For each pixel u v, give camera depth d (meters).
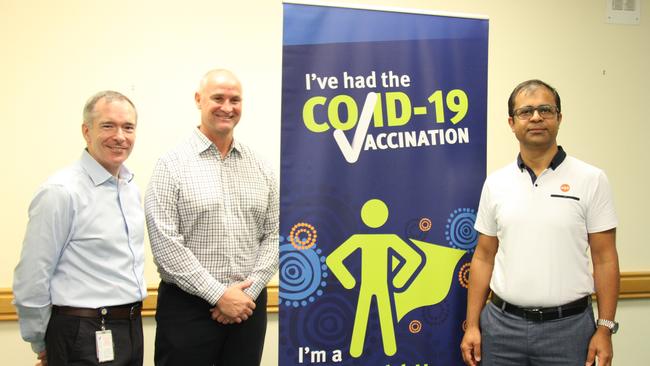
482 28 1.92
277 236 2.07
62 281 1.68
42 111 2.42
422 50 1.88
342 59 1.82
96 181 1.74
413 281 1.90
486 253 1.95
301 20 1.79
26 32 2.39
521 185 1.87
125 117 1.74
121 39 2.46
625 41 2.93
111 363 1.68
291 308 1.82
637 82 2.95
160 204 1.85
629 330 2.94
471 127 1.92
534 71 2.84
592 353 1.78
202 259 1.88
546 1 2.84
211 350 1.90
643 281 2.91
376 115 1.85
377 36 1.84
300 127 1.80
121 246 1.77
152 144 2.50
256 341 1.97
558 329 1.79
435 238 1.91
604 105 2.92
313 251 1.82
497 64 2.81
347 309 1.85
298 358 1.82
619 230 2.94
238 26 2.56
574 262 1.79
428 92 1.88
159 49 2.49
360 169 1.84
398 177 1.87
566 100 2.88
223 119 1.91
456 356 1.95
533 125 1.80
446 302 1.93
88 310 1.67
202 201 1.87
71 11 2.42
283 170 1.80
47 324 1.67
